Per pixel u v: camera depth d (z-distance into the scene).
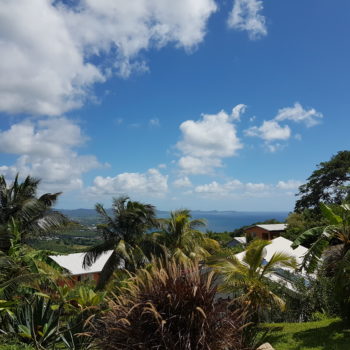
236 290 9.72
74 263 33.25
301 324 12.10
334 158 47.97
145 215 22.45
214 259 10.52
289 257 11.49
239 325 3.57
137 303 3.42
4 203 16.78
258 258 11.19
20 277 9.39
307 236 11.62
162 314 3.32
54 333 7.14
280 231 49.06
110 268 21.05
